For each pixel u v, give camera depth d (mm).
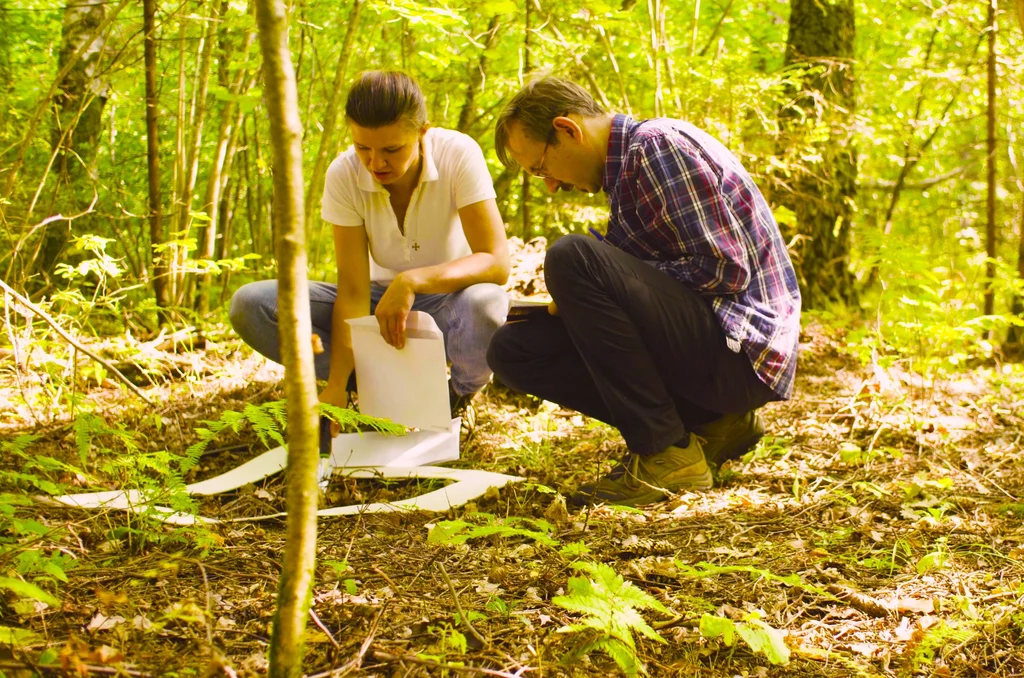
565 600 1480
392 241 3164
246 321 3205
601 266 2621
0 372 3707
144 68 4566
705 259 2676
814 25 6414
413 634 1661
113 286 5043
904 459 3100
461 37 6203
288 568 1168
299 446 1140
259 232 6168
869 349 4066
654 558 2174
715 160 2695
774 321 2721
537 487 2625
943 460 3088
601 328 2654
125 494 2334
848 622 1842
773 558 2186
